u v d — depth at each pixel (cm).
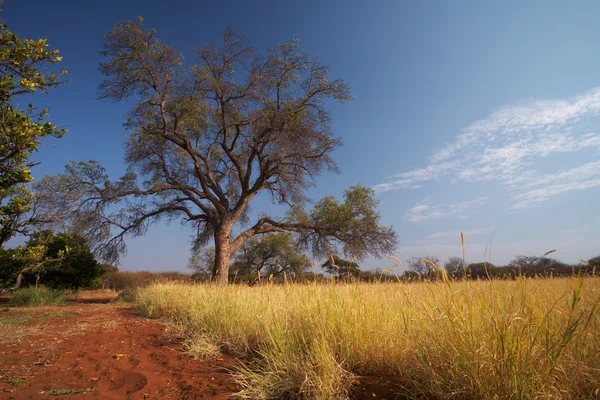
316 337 325
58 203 1376
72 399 278
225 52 1753
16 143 516
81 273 1827
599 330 220
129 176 1761
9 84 524
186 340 478
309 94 1802
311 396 260
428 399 239
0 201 927
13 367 371
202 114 1741
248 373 310
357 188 1941
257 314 491
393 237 1873
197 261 2669
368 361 318
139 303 1037
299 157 1791
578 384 208
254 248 2875
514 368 209
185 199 2002
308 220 2041
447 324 264
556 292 289
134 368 362
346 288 407
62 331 596
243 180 1922
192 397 277
